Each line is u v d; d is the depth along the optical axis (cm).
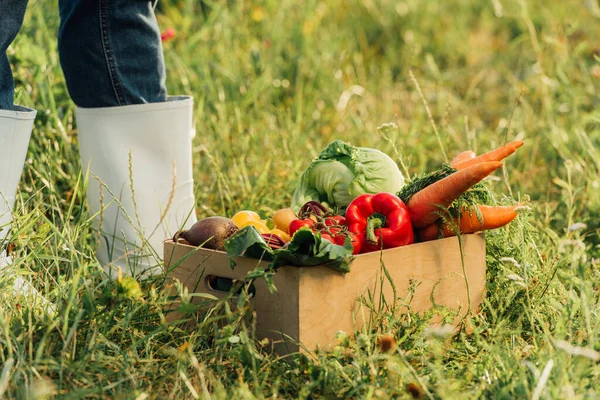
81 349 171
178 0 471
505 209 204
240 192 297
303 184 219
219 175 282
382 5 576
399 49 534
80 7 221
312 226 190
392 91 437
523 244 216
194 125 328
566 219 287
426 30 580
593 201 290
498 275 216
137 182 230
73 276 188
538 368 169
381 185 210
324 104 402
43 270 214
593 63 474
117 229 231
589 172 300
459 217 200
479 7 631
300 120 361
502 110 444
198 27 451
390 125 249
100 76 226
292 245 172
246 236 179
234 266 182
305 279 175
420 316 198
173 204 238
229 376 172
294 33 457
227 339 170
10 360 152
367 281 187
